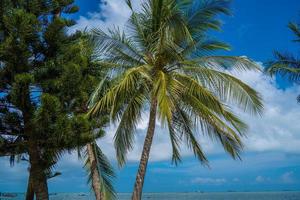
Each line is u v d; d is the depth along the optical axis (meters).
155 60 13.72
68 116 12.59
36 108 12.09
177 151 14.82
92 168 14.16
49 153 12.97
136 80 13.17
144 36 13.89
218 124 13.25
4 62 12.32
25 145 12.70
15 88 11.40
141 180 13.05
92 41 14.05
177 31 12.55
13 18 11.55
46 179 12.99
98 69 14.12
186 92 13.39
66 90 12.57
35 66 13.09
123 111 14.02
